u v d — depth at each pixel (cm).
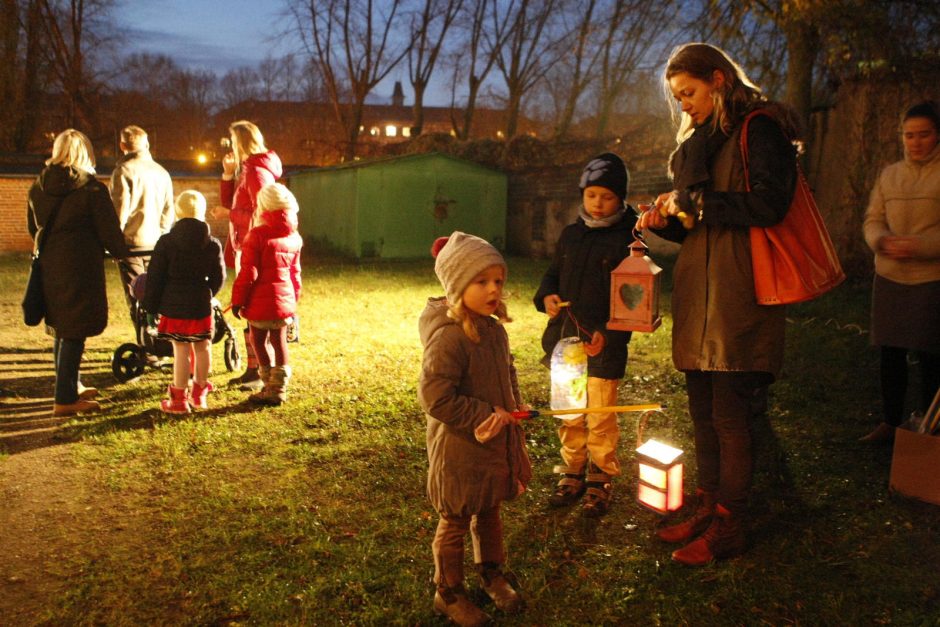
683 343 300
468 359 253
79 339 507
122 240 508
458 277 247
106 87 3256
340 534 332
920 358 406
